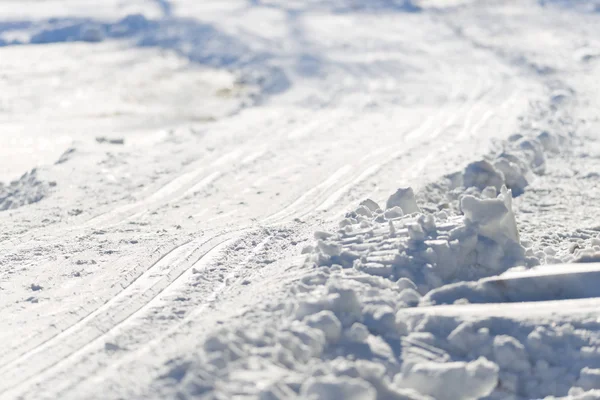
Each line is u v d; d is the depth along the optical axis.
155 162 25.97
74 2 72.06
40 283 14.10
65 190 22.56
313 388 8.50
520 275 12.15
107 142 30.47
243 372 9.08
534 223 19.73
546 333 10.88
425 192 21.28
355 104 39.28
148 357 10.19
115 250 16.06
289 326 10.25
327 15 64.38
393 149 27.48
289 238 16.38
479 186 22.59
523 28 58.44
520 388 10.35
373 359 10.06
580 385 10.32
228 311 11.61
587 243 16.88
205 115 38.38
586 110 35.03
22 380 10.05
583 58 47.75
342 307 10.84
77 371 10.07
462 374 9.64
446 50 52.25
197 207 20.77
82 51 53.91
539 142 26.95
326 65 48.75
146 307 12.42
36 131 34.25
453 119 33.31
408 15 64.56
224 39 55.47
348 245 13.52
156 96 42.56
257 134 31.14
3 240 17.62
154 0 71.75
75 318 12.22
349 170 24.45
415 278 12.37
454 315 11.14
